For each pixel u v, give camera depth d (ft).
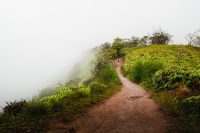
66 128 29.84
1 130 28.12
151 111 38.06
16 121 31.68
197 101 34.12
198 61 146.41
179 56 162.40
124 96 56.08
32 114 34.73
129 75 115.24
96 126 30.99
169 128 28.50
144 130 28.73
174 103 39.37
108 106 43.37
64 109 38.45
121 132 28.40
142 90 68.23
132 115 36.06
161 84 60.80
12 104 38.06
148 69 94.79
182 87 46.16
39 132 28.17
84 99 48.11
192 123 29.32
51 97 45.11
